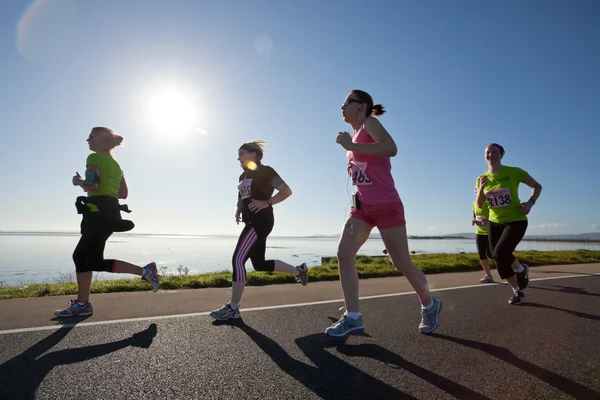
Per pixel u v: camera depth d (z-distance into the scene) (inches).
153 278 159.9
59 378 84.5
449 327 133.5
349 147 108.2
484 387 83.1
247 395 77.5
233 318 140.9
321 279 266.5
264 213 152.4
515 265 176.4
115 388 80.0
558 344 114.5
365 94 120.6
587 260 434.3
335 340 116.6
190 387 81.0
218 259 1471.5
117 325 130.3
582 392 81.1
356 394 78.8
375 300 182.4
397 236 113.1
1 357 97.1
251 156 153.5
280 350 106.0
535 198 180.2
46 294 195.3
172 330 124.8
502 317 149.5
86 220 145.4
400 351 106.6
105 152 153.4
